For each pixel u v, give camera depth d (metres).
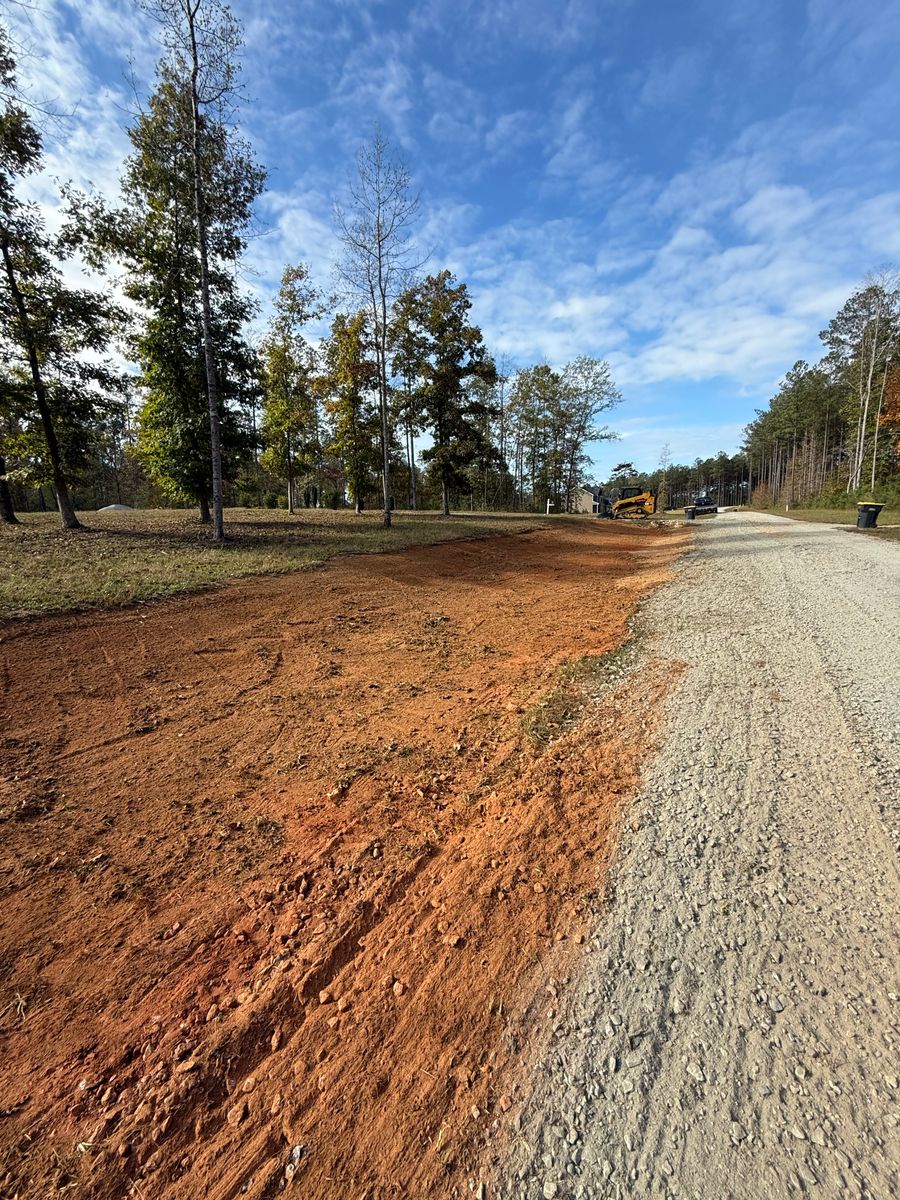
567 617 8.54
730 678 5.16
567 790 3.50
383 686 5.56
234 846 3.10
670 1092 1.71
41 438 11.97
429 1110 1.72
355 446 22.30
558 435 42.06
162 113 10.58
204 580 8.29
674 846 2.87
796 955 2.18
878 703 4.43
